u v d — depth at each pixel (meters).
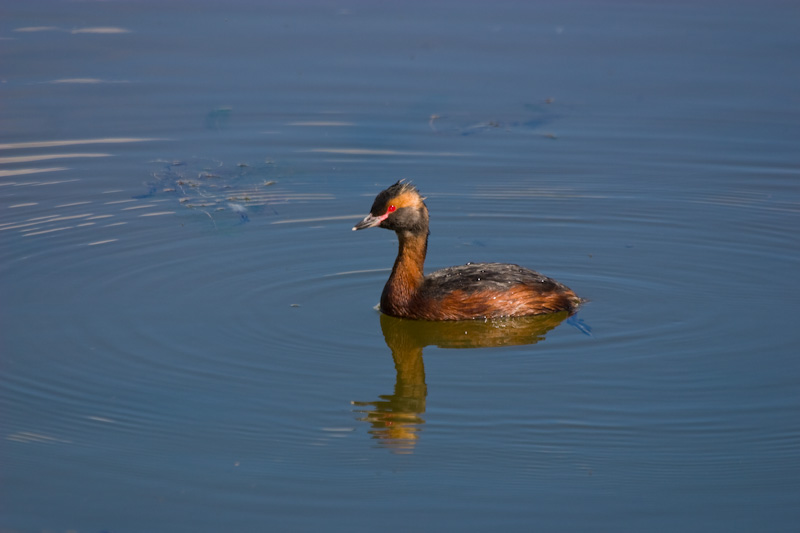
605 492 10.42
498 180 19.48
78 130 21.02
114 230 17.28
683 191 18.95
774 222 17.70
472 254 16.81
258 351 13.36
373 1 28.45
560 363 13.20
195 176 19.56
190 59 24.17
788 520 9.95
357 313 14.68
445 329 14.33
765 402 12.12
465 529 9.80
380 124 21.61
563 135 21.09
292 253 16.69
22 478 10.51
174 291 15.12
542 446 11.27
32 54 24.06
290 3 28.16
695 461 10.97
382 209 14.32
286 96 22.64
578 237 17.41
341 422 11.71
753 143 20.52
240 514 9.97
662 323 14.29
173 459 10.91
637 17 27.03
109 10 27.14
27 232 17.05
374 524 9.87
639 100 22.39
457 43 25.33
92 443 11.16
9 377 12.51
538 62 24.25
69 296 14.83
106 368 12.78
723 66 23.81
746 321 14.29
